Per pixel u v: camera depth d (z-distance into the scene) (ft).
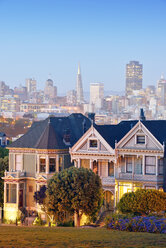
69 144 412.57
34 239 203.41
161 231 234.79
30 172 410.11
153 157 353.92
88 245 190.60
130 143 360.48
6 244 191.01
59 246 188.03
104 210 377.30
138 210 312.91
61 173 352.28
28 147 410.52
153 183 352.69
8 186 409.90
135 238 208.54
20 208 399.03
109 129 387.14
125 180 362.12
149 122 372.79
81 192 340.18
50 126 413.80
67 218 366.43
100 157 371.35
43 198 375.04
